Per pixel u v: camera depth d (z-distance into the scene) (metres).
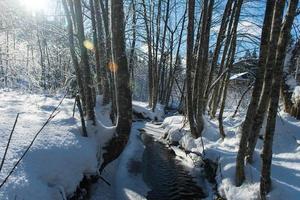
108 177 8.57
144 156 11.30
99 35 15.25
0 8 15.59
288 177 6.82
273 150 8.69
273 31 5.98
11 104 11.20
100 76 14.81
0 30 15.89
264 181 5.81
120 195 7.66
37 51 20.55
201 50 11.19
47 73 18.98
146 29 25.17
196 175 9.30
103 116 12.73
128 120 9.30
